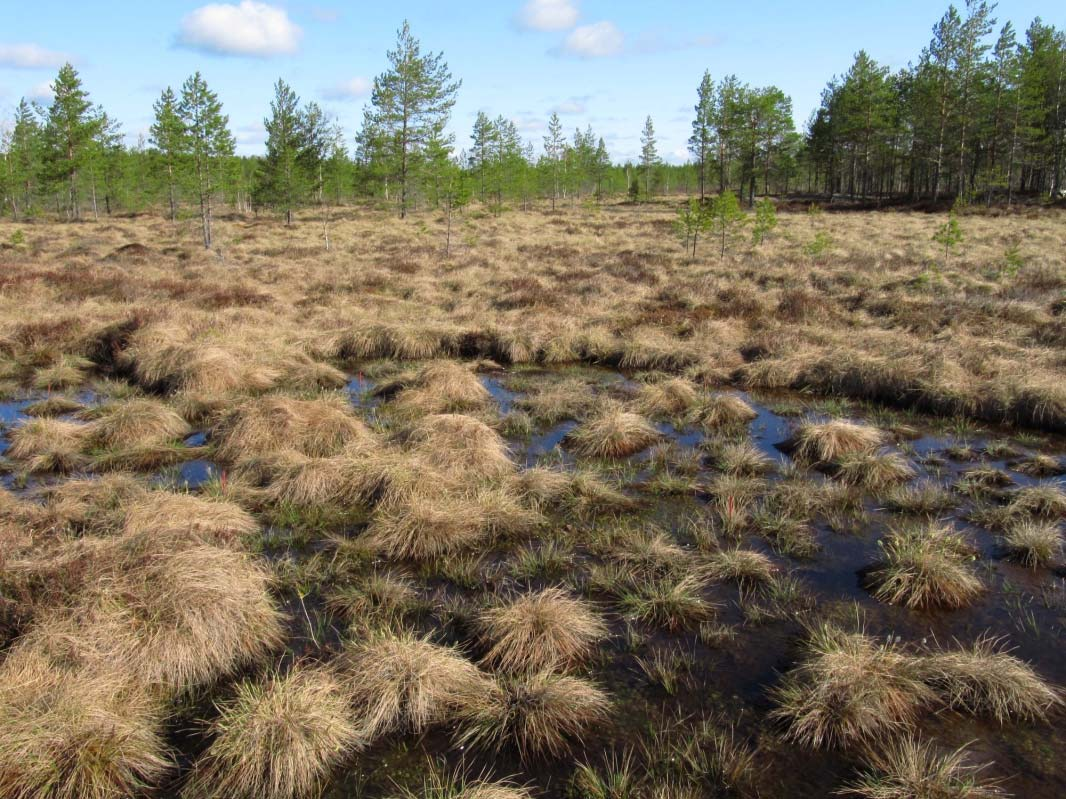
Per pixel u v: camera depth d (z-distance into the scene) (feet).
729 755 14.17
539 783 13.65
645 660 17.19
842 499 25.85
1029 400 33.91
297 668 16.12
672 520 24.77
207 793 13.29
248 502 25.55
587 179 223.10
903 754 13.76
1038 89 143.54
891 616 18.78
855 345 45.44
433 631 17.97
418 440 29.91
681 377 43.39
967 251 80.89
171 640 16.06
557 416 36.19
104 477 26.58
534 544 23.07
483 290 66.08
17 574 17.83
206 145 104.27
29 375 43.39
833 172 185.06
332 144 165.07
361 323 53.11
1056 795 13.01
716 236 98.68
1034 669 16.55
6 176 156.25
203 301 59.31
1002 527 23.41
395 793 13.37
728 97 176.76
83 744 13.26
